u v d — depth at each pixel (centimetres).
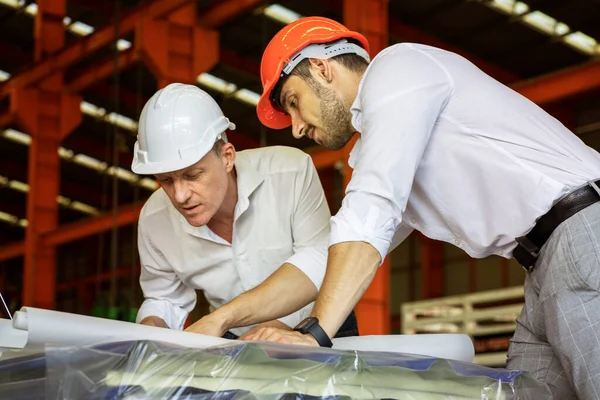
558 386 178
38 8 1568
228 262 235
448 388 134
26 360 122
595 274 155
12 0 1705
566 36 1571
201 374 121
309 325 154
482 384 136
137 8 1364
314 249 207
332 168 2078
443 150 172
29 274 1633
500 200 168
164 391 118
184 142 197
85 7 1652
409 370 131
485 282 1903
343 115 189
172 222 237
